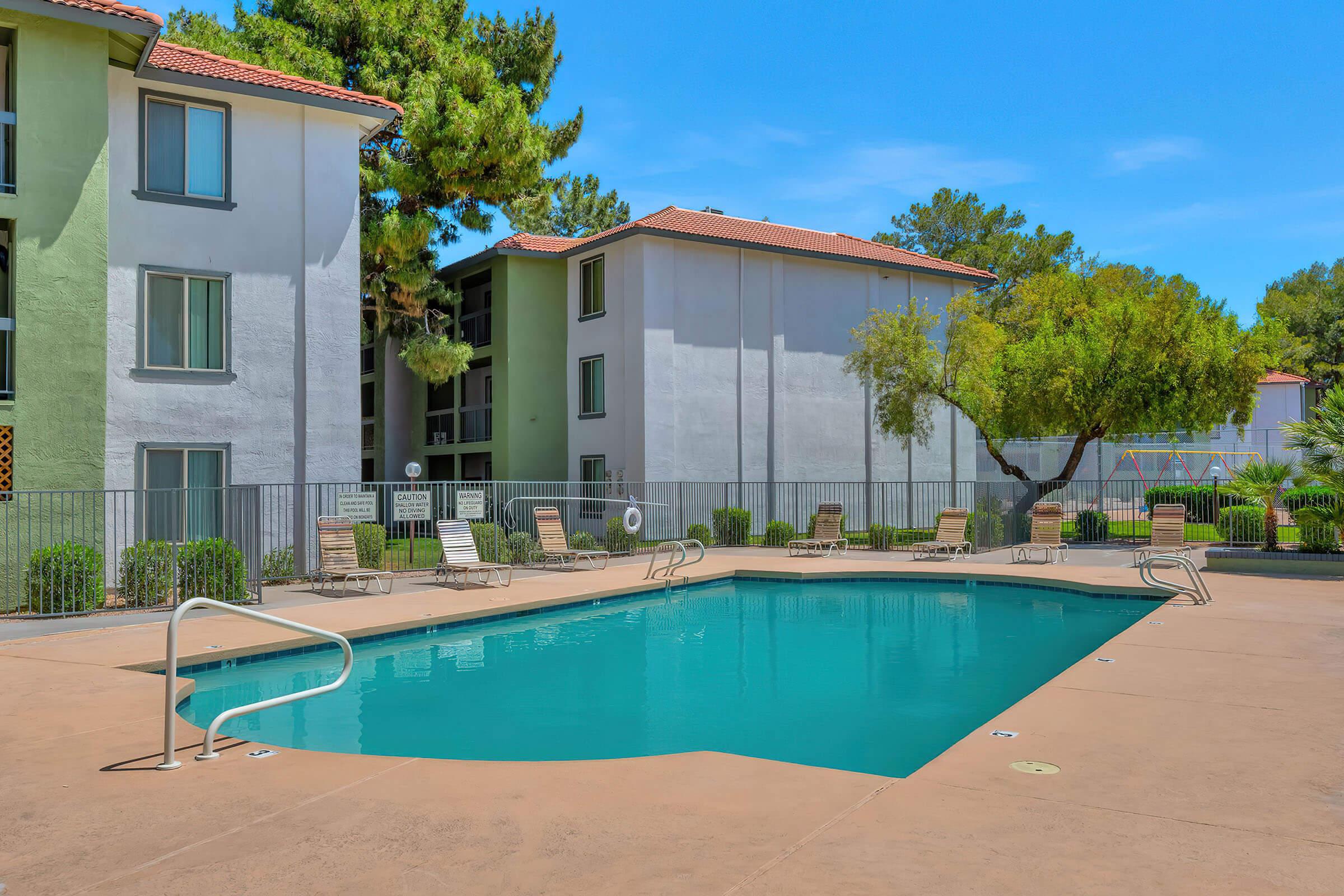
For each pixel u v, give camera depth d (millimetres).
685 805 4570
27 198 12852
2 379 13734
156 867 3822
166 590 12703
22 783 5012
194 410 15852
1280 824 4234
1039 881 3582
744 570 17047
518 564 18375
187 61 15969
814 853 3898
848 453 27422
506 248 26141
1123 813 4395
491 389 29609
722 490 24984
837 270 27344
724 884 3568
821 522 21391
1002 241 44031
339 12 23812
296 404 16859
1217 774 5020
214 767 5320
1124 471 35844
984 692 8688
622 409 24656
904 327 23109
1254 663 8188
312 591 14523
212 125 16172
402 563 18609
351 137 17469
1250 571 15594
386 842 4086
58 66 13117
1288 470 16281
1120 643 9125
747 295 25656
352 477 17344
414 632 11445
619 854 3914
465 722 7605
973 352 22391
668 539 23781
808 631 12133
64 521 12945
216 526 16047
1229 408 21891
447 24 25938
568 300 26703
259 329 16500
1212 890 3488
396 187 23422
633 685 9008
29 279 12812
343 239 17328
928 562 18344
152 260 15492
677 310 24453
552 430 27094
